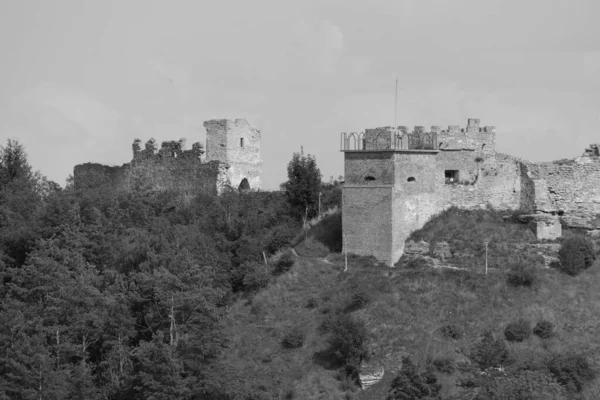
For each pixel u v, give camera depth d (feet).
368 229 285.23
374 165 285.64
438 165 295.07
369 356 244.83
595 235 281.95
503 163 296.71
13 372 234.17
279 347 258.37
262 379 246.88
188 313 257.14
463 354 241.35
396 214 282.56
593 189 290.76
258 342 261.85
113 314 262.88
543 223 279.28
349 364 242.58
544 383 216.74
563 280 261.24
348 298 267.39
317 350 253.44
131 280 280.10
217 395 236.43
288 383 245.45
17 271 286.25
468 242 279.90
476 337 246.06
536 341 241.35
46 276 272.92
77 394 239.30
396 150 282.36
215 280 284.82
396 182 283.18
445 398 224.53
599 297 253.85
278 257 296.10
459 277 266.16
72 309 262.06
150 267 285.23
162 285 259.39
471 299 258.16
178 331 252.42
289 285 282.36
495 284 261.85
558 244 274.57
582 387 224.94
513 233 281.33
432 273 269.85
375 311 258.78
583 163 290.76
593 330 243.19
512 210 294.46
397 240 283.18
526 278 259.19
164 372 233.55
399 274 272.92
